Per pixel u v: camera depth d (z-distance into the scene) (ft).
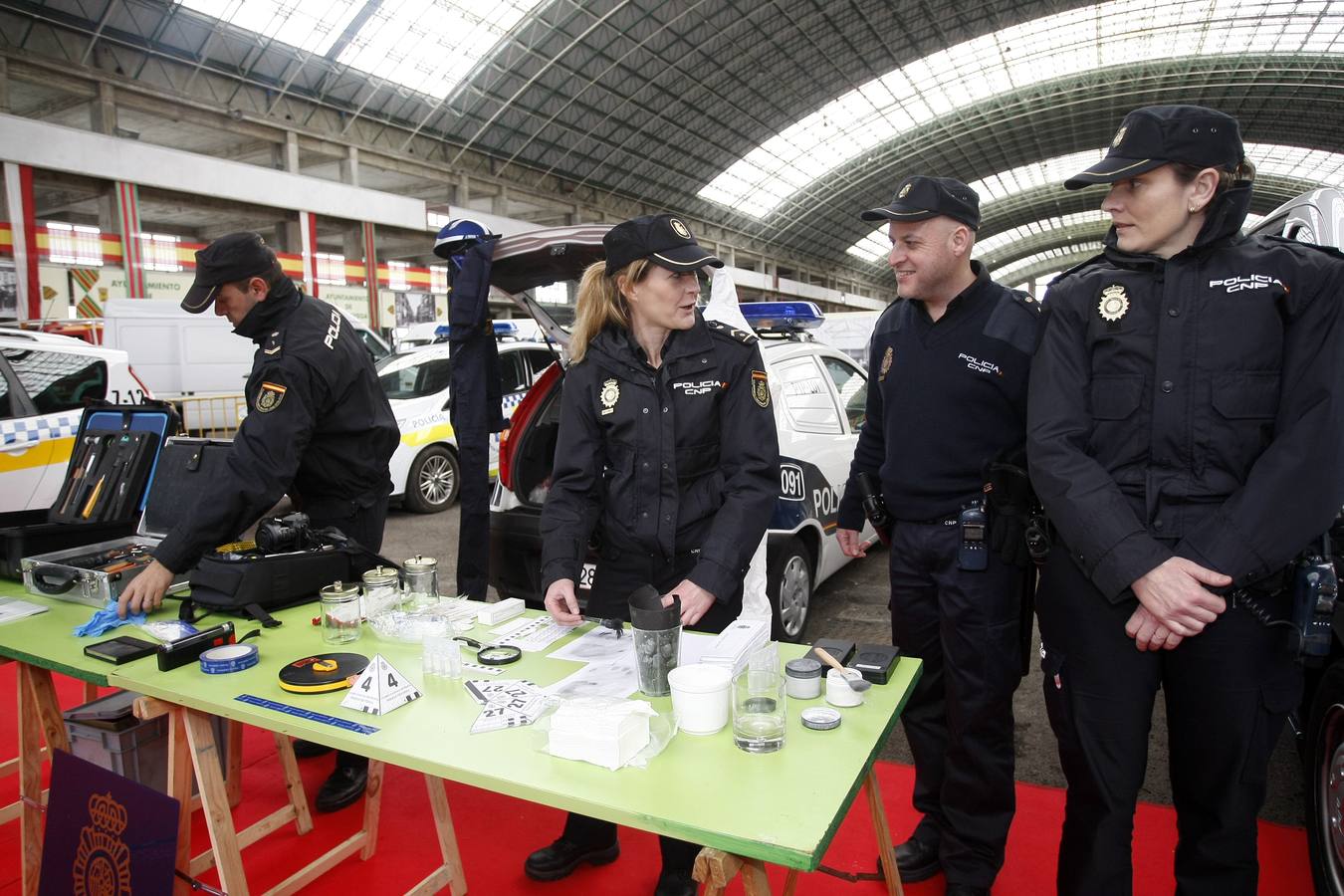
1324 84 96.17
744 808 3.92
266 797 8.80
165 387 33.37
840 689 5.08
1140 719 5.20
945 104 99.45
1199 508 4.87
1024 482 6.10
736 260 117.91
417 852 7.74
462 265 9.89
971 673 6.45
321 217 60.23
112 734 7.07
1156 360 4.97
